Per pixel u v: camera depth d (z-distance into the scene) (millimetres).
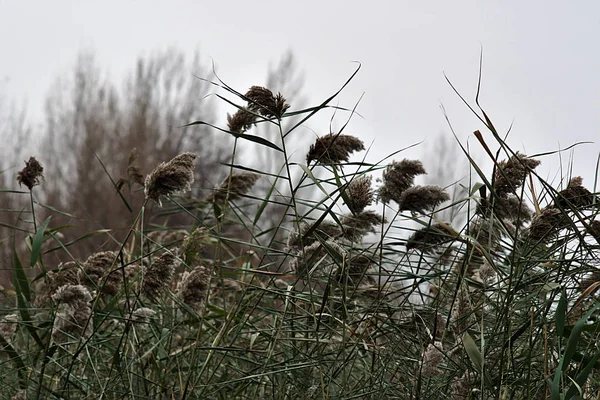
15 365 7395
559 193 6422
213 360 7211
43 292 7805
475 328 6465
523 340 6465
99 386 6758
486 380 5801
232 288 8516
